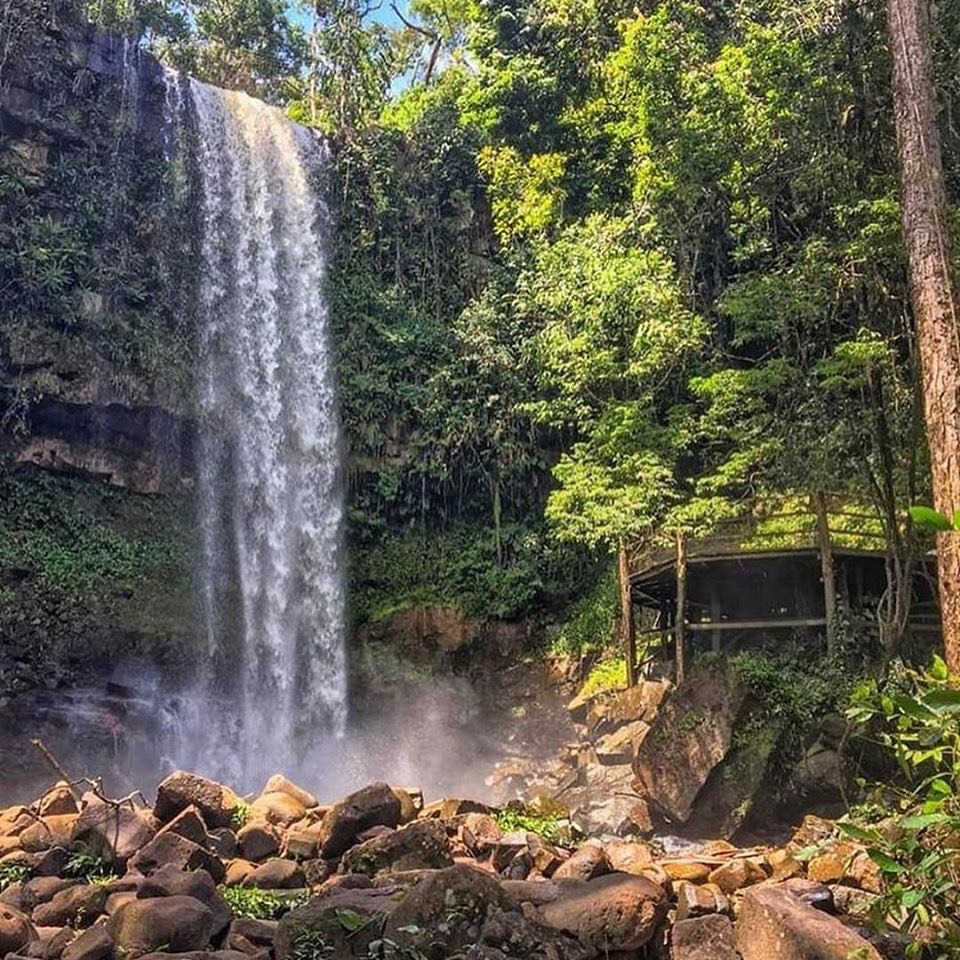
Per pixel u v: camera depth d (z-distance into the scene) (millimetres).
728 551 14648
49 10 18625
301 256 22000
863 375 11758
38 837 6199
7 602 16234
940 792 3416
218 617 18625
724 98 13719
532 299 20328
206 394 19500
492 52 23406
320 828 6219
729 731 10438
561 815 8039
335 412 21531
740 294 12984
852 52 12969
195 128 20594
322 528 20812
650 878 5023
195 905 4520
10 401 17219
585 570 20922
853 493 13781
